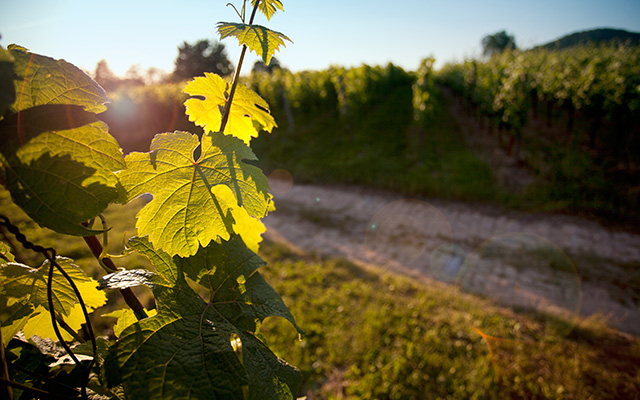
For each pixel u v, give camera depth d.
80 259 5.12
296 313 5.02
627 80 9.96
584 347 4.24
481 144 13.29
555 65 15.43
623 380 3.71
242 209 0.88
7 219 0.50
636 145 10.59
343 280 6.00
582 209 8.18
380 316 4.88
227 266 0.78
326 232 8.55
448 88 26.69
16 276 0.68
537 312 5.03
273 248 7.26
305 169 12.77
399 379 3.85
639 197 8.01
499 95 11.97
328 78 18.03
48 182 0.51
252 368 0.62
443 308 5.09
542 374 3.84
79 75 0.56
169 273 0.70
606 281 5.84
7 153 0.50
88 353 0.73
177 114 14.34
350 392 3.73
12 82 0.41
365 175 11.50
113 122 13.43
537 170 10.07
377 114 17.91
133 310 0.70
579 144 11.66
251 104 0.93
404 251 7.43
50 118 0.52
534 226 7.84
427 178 10.52
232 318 0.71
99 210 0.53
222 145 0.73
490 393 3.62
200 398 0.52
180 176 0.68
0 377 0.47
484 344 4.31
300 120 18.50
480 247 7.28
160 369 0.53
